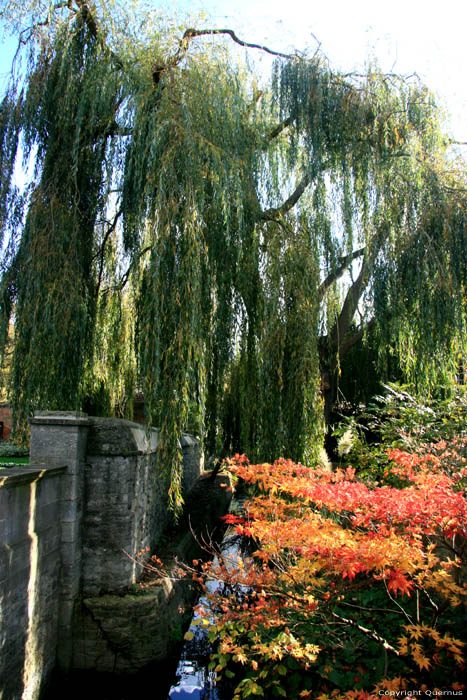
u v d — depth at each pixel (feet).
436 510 8.63
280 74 22.40
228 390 23.03
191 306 16.65
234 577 11.81
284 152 24.20
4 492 12.00
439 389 22.48
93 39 20.10
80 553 15.87
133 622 15.06
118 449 16.31
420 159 22.34
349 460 18.99
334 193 22.58
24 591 12.85
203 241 17.89
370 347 28.09
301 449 19.02
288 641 10.39
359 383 33.14
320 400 19.97
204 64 20.56
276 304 19.62
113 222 22.13
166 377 16.60
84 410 25.36
